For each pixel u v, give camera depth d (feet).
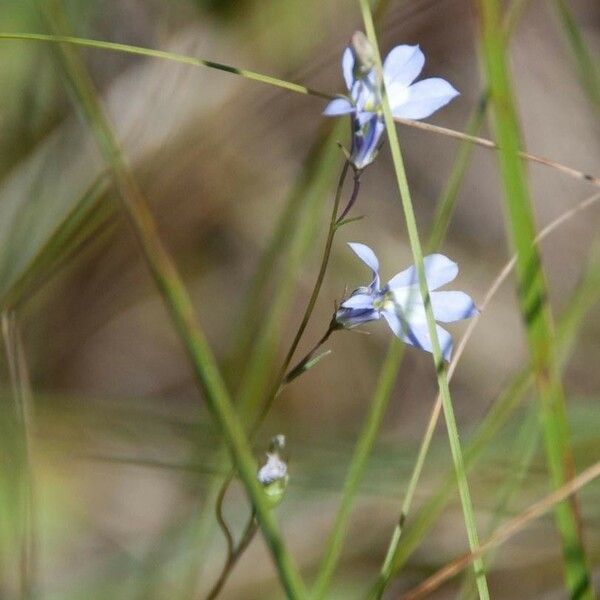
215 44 1.34
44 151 1.24
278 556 0.88
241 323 1.16
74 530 1.25
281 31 1.34
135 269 1.35
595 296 1.04
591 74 1.09
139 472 1.26
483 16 0.91
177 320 0.90
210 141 1.29
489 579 1.21
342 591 1.18
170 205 1.32
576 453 1.13
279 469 0.92
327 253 0.93
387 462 1.15
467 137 0.97
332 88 1.39
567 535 0.91
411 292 0.92
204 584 1.19
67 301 1.33
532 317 0.91
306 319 0.93
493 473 1.12
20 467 1.08
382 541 1.20
